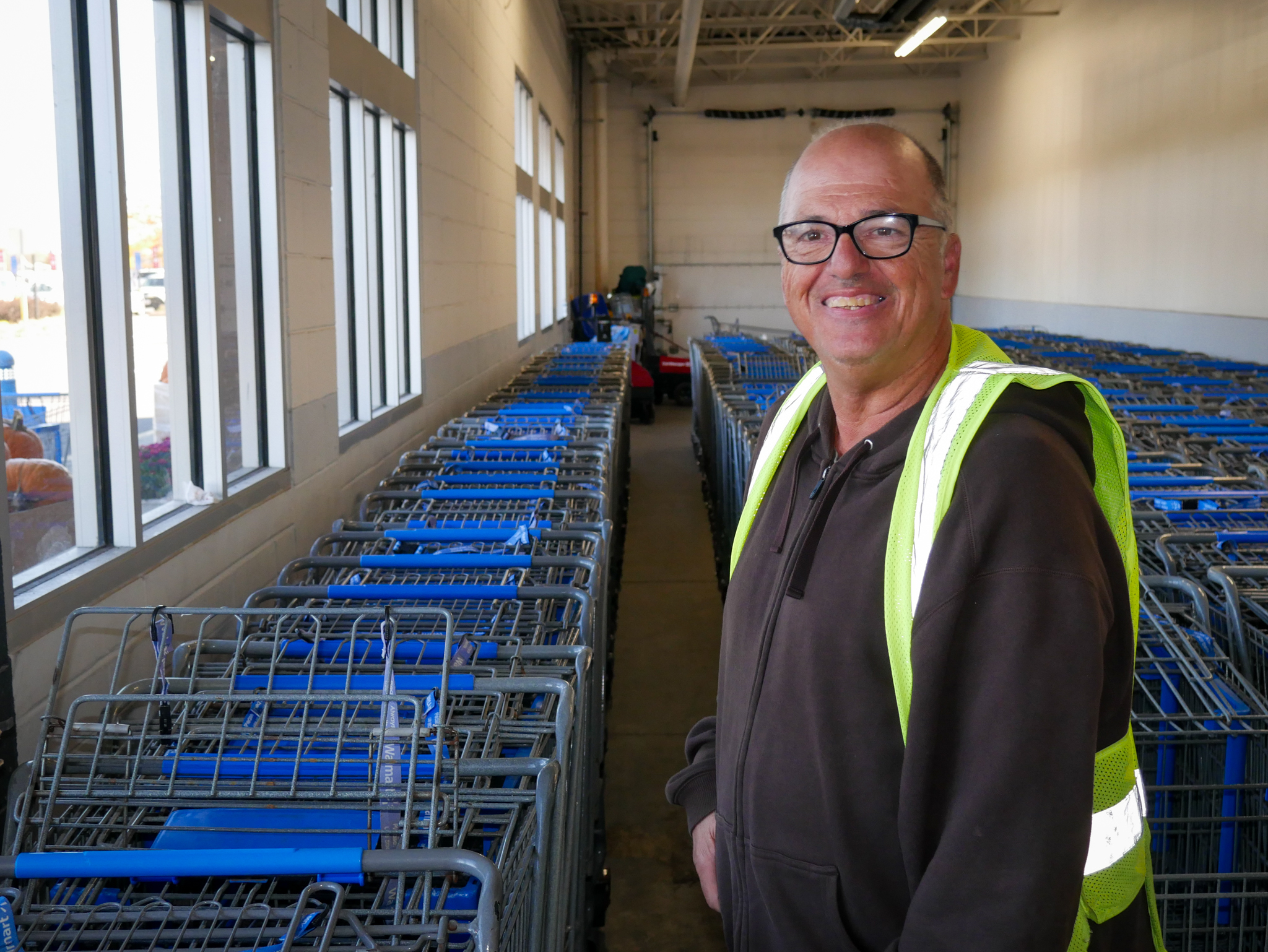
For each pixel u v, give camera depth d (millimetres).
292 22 3832
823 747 1300
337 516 4434
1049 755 1075
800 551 1365
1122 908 1256
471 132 7781
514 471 4281
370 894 1623
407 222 5902
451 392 7055
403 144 5863
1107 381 7199
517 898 1661
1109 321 13289
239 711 2150
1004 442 1153
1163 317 11664
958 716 1138
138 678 2646
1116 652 1207
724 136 20125
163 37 3135
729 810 1473
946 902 1102
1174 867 2490
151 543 2723
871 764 1275
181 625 2895
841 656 1292
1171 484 4070
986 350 1429
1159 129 11773
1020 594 1097
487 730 1996
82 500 2607
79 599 2352
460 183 7305
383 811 1710
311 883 1410
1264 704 2420
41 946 1496
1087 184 14016
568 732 1983
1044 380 1192
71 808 1809
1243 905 2176
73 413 2594
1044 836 1071
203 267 3229
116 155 2580
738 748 1449
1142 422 5430
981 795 1093
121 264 2613
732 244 20344
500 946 1479
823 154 1382
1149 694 2592
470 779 1911
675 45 18156
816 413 1527
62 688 2283
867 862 1298
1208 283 10656
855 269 1336
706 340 11930
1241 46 9914
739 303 20438
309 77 4039
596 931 3064
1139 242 12359
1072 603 1088
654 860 3678
